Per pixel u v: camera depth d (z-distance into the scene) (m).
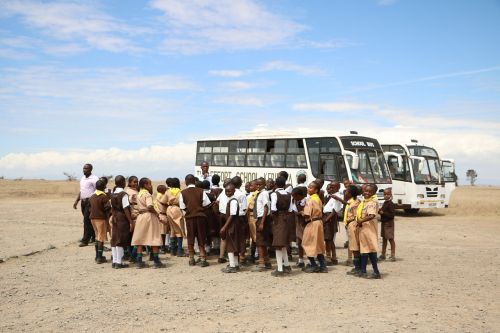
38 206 33.53
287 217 11.34
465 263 12.88
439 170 27.70
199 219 12.59
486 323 7.78
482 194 47.78
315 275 11.45
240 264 12.96
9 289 10.27
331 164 23.44
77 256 14.29
